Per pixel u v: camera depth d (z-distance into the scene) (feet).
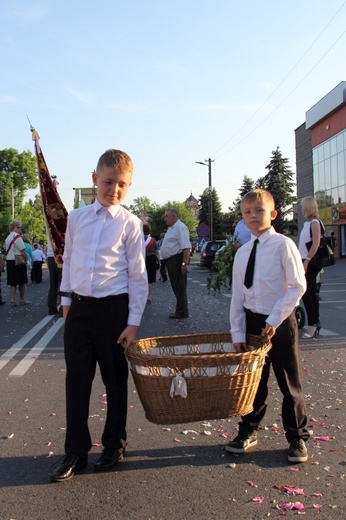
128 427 15.23
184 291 35.50
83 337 12.04
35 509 10.68
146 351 12.88
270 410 16.53
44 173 32.37
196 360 11.14
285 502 10.76
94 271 11.83
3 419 16.11
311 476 11.91
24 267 45.01
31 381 20.49
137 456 13.12
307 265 26.71
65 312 12.30
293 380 12.67
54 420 15.98
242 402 11.55
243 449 13.15
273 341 12.63
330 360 23.12
